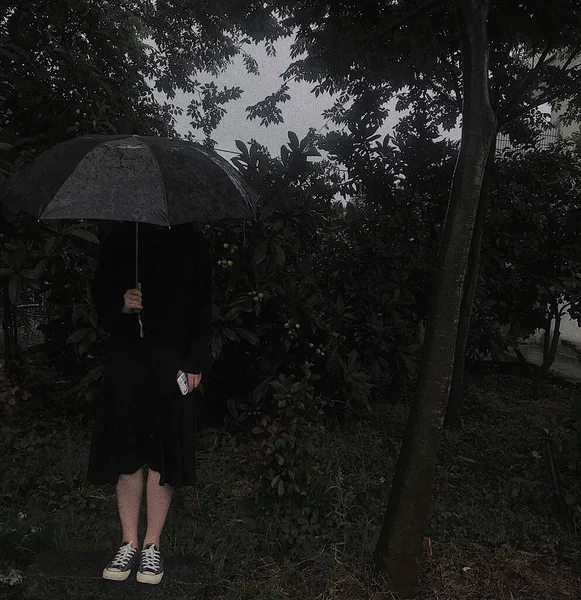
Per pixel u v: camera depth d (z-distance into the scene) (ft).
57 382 18.28
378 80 19.54
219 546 9.75
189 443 8.13
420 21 15.26
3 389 14.39
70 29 16.76
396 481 9.04
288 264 16.12
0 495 10.99
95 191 7.11
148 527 8.32
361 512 11.35
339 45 17.22
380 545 9.18
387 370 18.90
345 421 17.26
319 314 15.99
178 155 7.91
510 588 9.63
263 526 10.67
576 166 24.21
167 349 7.96
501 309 24.43
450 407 17.92
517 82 17.98
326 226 18.89
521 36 16.93
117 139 7.97
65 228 13.43
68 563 8.64
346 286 19.35
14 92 15.55
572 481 13.17
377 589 8.95
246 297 14.49
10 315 17.49
